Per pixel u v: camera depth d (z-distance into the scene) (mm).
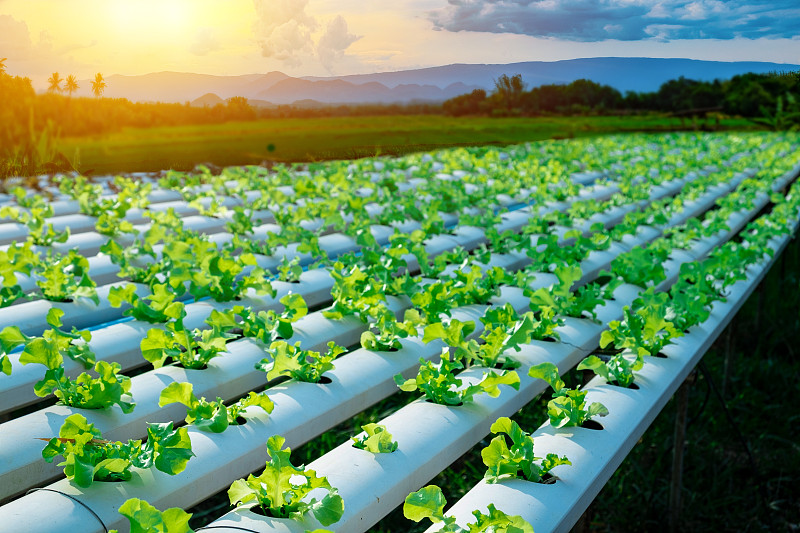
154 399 2383
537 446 2158
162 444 1864
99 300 3342
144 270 3844
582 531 2613
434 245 4738
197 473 1962
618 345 2812
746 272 4488
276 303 3531
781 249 5473
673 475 3832
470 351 2650
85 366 2645
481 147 9984
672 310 3273
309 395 2432
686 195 7023
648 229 5500
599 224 4887
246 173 7137
